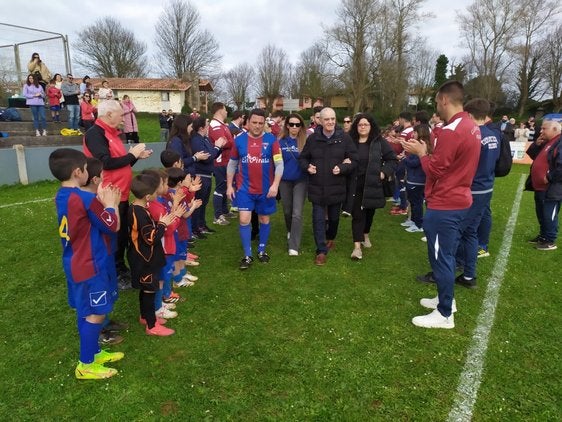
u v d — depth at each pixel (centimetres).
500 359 294
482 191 389
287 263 481
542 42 4072
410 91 4347
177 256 399
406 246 554
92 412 241
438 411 243
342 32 3550
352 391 260
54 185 936
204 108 5147
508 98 4359
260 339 317
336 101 4862
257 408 245
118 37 5309
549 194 527
